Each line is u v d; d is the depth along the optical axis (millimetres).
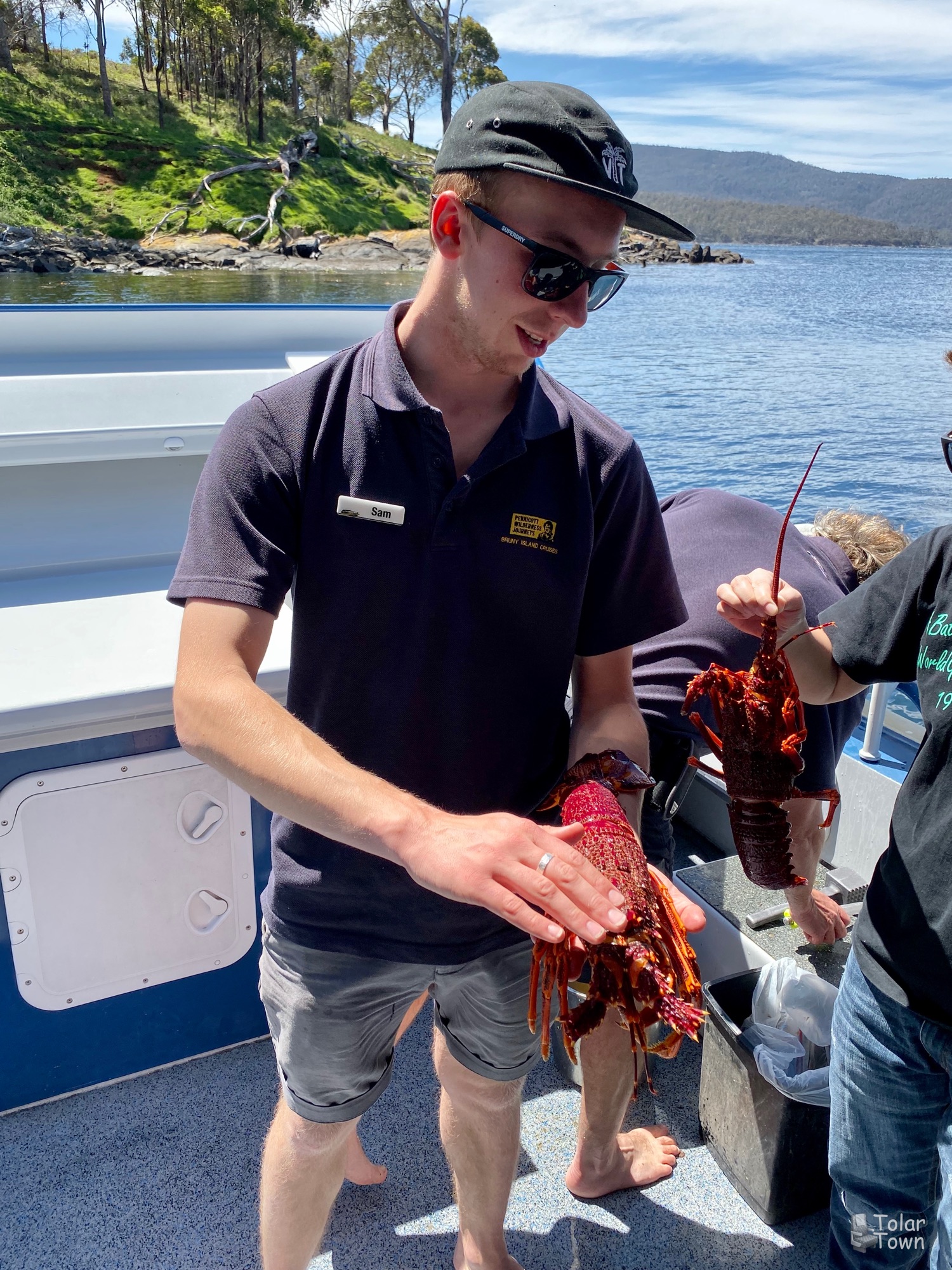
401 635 1349
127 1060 2295
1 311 3057
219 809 2172
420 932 1450
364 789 1103
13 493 2508
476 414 1373
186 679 1228
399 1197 2051
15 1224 1938
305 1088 1497
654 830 2117
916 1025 1403
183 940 2242
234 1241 1913
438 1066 1690
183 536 2732
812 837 2168
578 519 1405
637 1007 1139
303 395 1326
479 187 1146
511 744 1463
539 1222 1999
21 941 2072
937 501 10719
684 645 2158
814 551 2312
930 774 1417
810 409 15688
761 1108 1941
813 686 1695
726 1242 1964
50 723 1887
